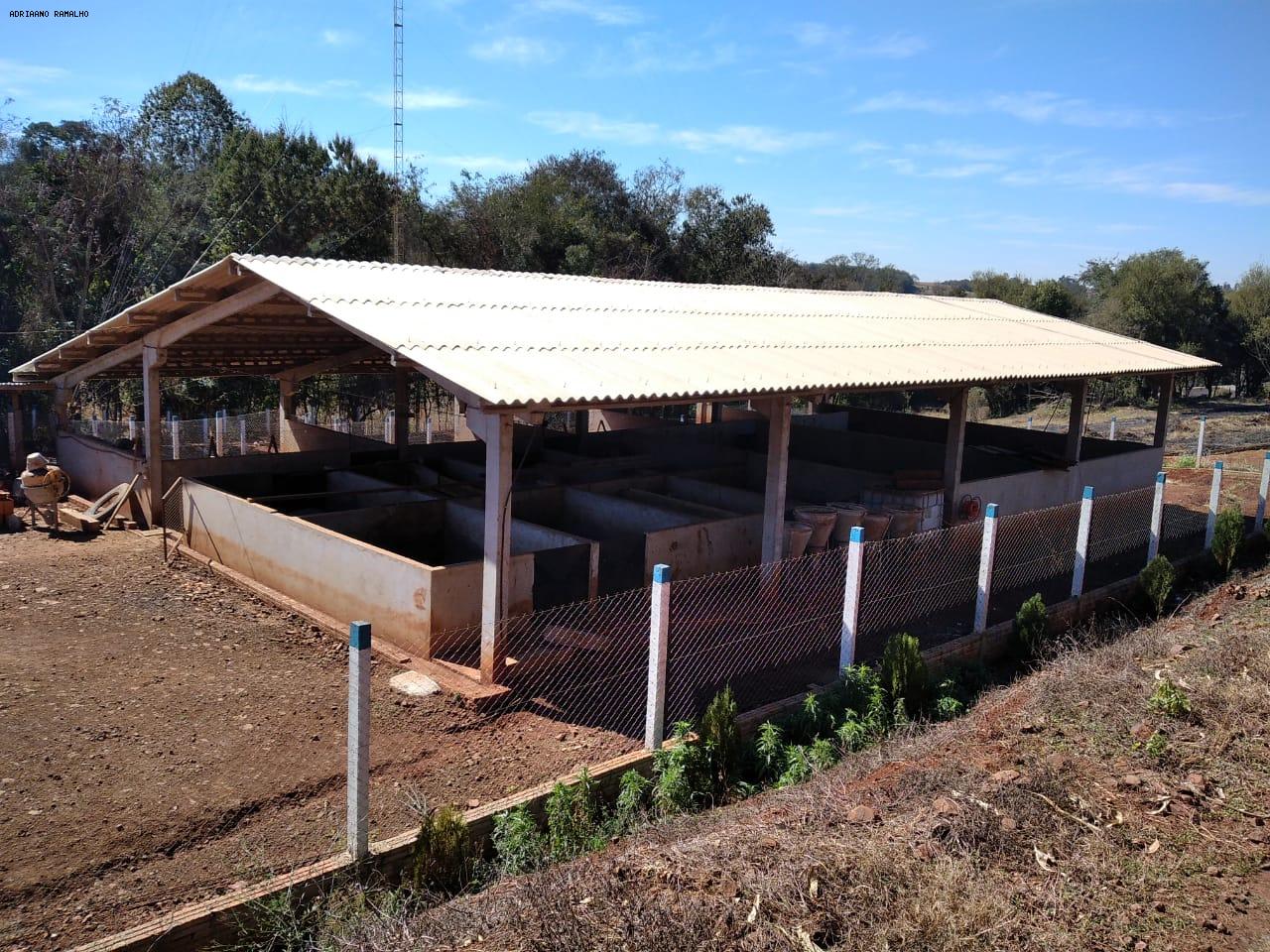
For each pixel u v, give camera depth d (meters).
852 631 7.97
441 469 14.83
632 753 6.44
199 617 9.24
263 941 4.40
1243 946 4.09
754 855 4.56
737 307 14.08
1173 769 5.81
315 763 6.29
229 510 10.70
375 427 25.38
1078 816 5.16
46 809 5.52
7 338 24.73
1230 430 29.52
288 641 8.66
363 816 4.83
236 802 5.71
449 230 31.27
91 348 13.98
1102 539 13.18
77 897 4.72
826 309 15.66
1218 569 12.76
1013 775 5.51
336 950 4.18
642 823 5.62
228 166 27.83
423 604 8.13
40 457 12.70
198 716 6.93
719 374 9.60
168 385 24.20
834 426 20.89
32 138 31.78
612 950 3.85
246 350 15.38
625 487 12.69
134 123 29.83
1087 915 4.26
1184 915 4.30
